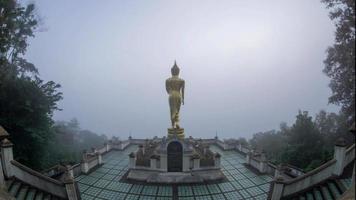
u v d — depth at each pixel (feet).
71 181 75.10
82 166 98.37
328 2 49.47
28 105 96.53
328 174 67.10
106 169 103.76
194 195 79.92
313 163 117.60
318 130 142.72
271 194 73.87
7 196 59.36
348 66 45.93
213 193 81.15
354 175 46.01
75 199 74.59
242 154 128.67
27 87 99.14
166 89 102.06
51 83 111.04
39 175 72.13
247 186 86.12
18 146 96.94
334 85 50.47
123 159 119.34
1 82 95.25
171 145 89.30
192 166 89.81
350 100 47.85
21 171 69.56
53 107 110.52
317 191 66.49
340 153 65.26
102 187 85.97
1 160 65.82
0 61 96.68
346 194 47.85
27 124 98.22
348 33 45.34
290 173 96.73
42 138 100.22
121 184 88.12
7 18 95.86
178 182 87.61
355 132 47.98
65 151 189.88
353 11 44.06
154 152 97.25
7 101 96.94
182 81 100.78
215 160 92.07
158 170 89.20
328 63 50.96
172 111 100.58
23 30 108.88
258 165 100.78
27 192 68.44
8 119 95.71
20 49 109.91
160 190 83.25
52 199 72.08
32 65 114.93
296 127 148.25
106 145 132.46
